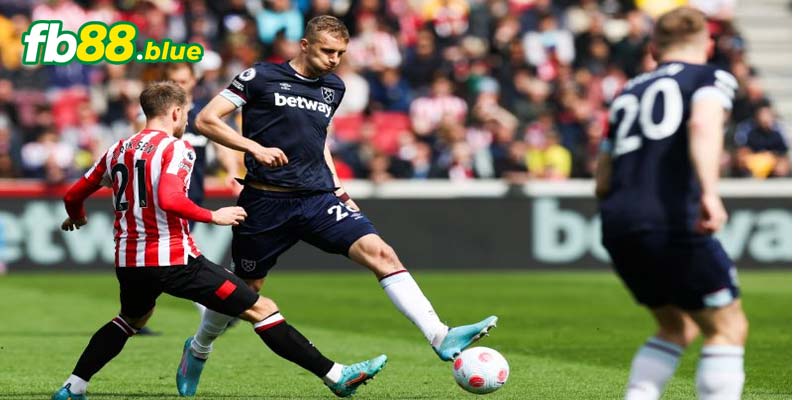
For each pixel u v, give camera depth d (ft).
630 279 57.11
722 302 55.42
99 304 146.82
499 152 215.92
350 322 128.36
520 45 240.12
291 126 76.54
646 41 248.93
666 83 55.62
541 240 204.13
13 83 226.99
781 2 284.41
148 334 115.65
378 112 232.53
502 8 249.96
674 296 55.62
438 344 73.82
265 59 237.04
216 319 74.49
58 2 232.53
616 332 118.93
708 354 55.98
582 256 204.64
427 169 213.25
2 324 125.18
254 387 81.30
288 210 76.84
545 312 139.44
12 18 231.09
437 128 221.66
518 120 234.38
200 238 190.70
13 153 211.20
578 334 117.08
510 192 203.92
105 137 222.28
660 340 58.49
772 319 131.54
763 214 205.05
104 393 78.18
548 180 215.31
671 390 79.41
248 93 75.92
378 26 240.32
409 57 241.14
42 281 178.91
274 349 71.20
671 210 54.85
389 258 76.23
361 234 76.38
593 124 228.22
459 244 202.69
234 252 78.79
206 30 236.02
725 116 54.39
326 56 75.87
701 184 52.65
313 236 77.20
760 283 181.06
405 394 78.02
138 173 68.13
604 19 267.59
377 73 234.79
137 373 88.74
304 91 76.95
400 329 121.70
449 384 82.89
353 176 216.95
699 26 57.11
